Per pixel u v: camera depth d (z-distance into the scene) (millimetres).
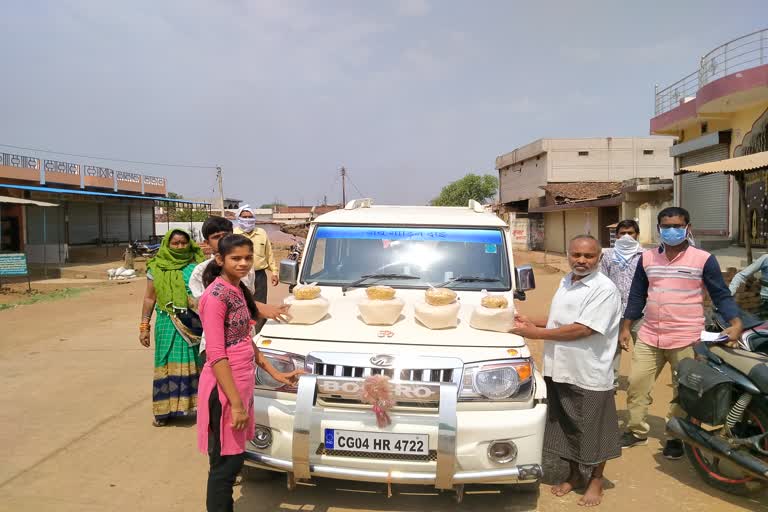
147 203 38344
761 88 11383
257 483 4285
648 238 21047
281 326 4039
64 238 29906
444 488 3422
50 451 4844
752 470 3779
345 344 3771
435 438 3393
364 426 3424
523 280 4730
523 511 3904
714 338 4309
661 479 4441
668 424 4395
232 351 3262
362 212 5414
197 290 4945
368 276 4879
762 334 4473
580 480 4273
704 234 14875
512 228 38656
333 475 3449
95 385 6809
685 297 4566
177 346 5352
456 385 3439
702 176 15133
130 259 22953
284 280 4902
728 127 13781
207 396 3260
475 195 66375
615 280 5758
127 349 8789
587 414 3932
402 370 3531
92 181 31594
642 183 21859
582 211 30250
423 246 4996
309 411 3430
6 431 5301
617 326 3959
